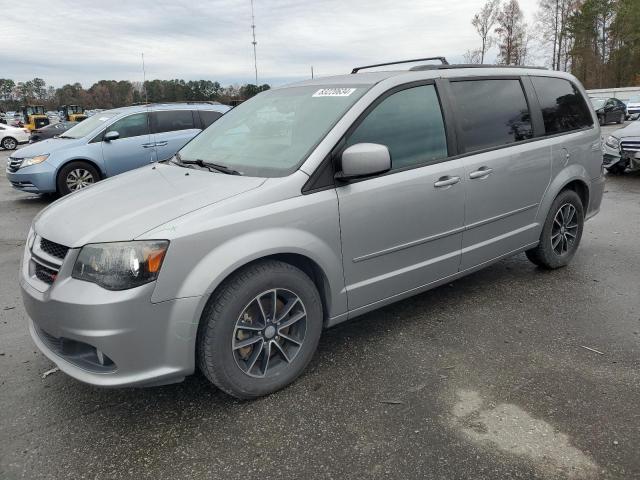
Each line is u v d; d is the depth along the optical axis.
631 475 2.32
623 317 3.92
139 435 2.69
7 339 3.80
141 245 2.51
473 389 3.01
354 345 3.57
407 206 3.41
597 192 5.15
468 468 2.39
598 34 53.78
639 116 11.54
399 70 3.90
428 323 3.89
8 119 54.50
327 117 3.31
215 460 2.49
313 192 3.01
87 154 9.37
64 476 2.41
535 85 4.51
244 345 2.85
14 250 6.31
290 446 2.57
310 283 3.04
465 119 3.85
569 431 2.62
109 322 2.46
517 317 3.96
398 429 2.68
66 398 3.03
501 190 4.04
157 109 10.09
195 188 2.98
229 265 2.65
